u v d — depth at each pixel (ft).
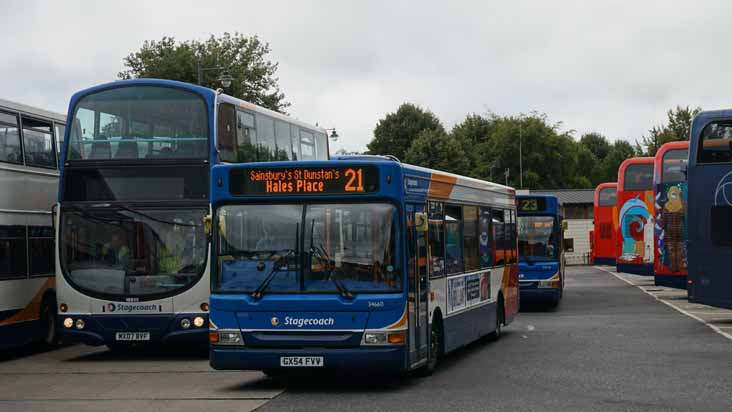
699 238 78.64
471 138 447.01
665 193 108.58
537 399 40.45
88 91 62.64
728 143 78.13
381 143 363.97
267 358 43.42
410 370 44.60
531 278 101.45
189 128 61.52
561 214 116.47
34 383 50.14
